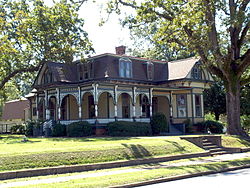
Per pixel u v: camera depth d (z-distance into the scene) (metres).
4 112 53.09
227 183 11.35
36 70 35.56
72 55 33.91
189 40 24.31
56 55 33.44
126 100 34.94
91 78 34.34
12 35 31.48
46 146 18.30
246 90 42.06
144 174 12.62
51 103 37.56
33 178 12.52
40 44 33.38
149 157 17.14
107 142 20.23
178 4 23.56
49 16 33.03
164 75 39.59
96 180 11.51
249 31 27.94
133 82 36.00
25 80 39.25
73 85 30.19
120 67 34.91
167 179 12.28
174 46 26.72
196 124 37.31
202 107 38.59
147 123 30.80
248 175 13.16
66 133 29.59
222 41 26.12
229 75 26.75
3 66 33.66
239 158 18.69
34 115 41.47
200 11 21.91
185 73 37.31
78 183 10.85
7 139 27.41
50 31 32.81
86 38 34.56
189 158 18.80
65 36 33.38
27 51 35.03
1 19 26.39
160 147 18.89
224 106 44.66
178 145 20.08
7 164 13.27
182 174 12.99
